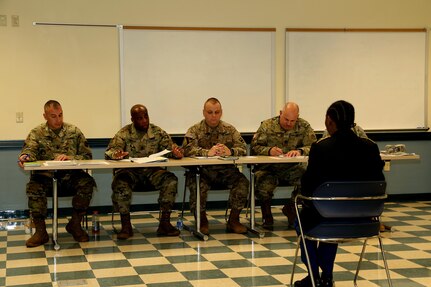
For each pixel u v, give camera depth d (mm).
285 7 7434
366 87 7672
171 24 7160
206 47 7262
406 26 7742
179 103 7238
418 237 5621
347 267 4570
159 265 4660
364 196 3590
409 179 7918
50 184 5539
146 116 5863
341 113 3719
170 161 5297
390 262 4711
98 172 7094
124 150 5840
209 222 6480
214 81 7305
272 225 6184
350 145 3682
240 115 7391
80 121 6988
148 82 7145
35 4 6809
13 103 6809
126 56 7066
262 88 7426
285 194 7609
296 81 7512
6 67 6773
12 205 6879
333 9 7551
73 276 4387
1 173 6832
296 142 6109
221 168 5906
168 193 5719
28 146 5625
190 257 4902
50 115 5625
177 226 6121
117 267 4621
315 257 3852
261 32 7379
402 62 7750
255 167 6090
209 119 5918
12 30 6762
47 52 6867
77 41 6938
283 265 4629
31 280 4297
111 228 6191
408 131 7809
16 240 5676
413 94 7801
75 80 6953
